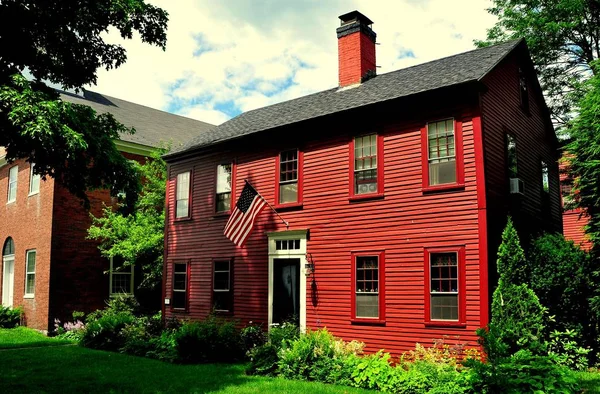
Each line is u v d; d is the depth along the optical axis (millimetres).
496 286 11406
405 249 12461
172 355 13609
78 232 21359
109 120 14062
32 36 12359
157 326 16641
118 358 14133
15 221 23797
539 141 16375
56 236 20609
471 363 9000
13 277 23422
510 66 14375
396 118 13117
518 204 13516
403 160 12820
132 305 21141
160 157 20688
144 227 20422
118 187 13266
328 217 14195
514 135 13914
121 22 12727
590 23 22406
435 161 12320
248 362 13477
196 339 13562
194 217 18469
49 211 20812
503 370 8750
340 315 13531
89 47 13320
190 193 18750
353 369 10508
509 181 12969
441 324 11570
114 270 22109
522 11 23625
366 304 13086
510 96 14047
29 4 11750
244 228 14430
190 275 18188
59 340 18438
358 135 13867
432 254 12055
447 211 11867
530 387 8359
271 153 16094
